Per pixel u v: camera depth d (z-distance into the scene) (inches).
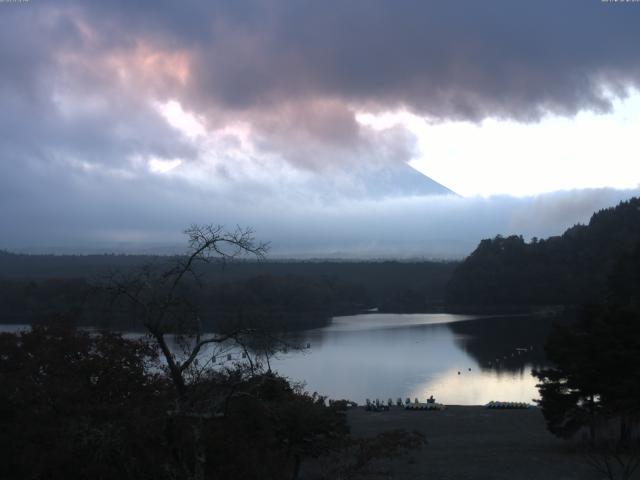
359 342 4635.8
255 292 6038.4
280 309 6451.8
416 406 2250.2
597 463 1163.3
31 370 945.5
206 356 1035.9
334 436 1114.1
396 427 1846.7
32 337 1005.2
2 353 1002.1
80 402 893.8
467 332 5339.6
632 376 1387.8
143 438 794.2
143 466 799.1
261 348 888.3
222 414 827.4
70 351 978.1
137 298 840.3
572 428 1460.4
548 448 1480.1
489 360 3794.3
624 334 1421.0
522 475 1220.5
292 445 1070.4
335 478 1097.4
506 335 5098.4
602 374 1412.4
